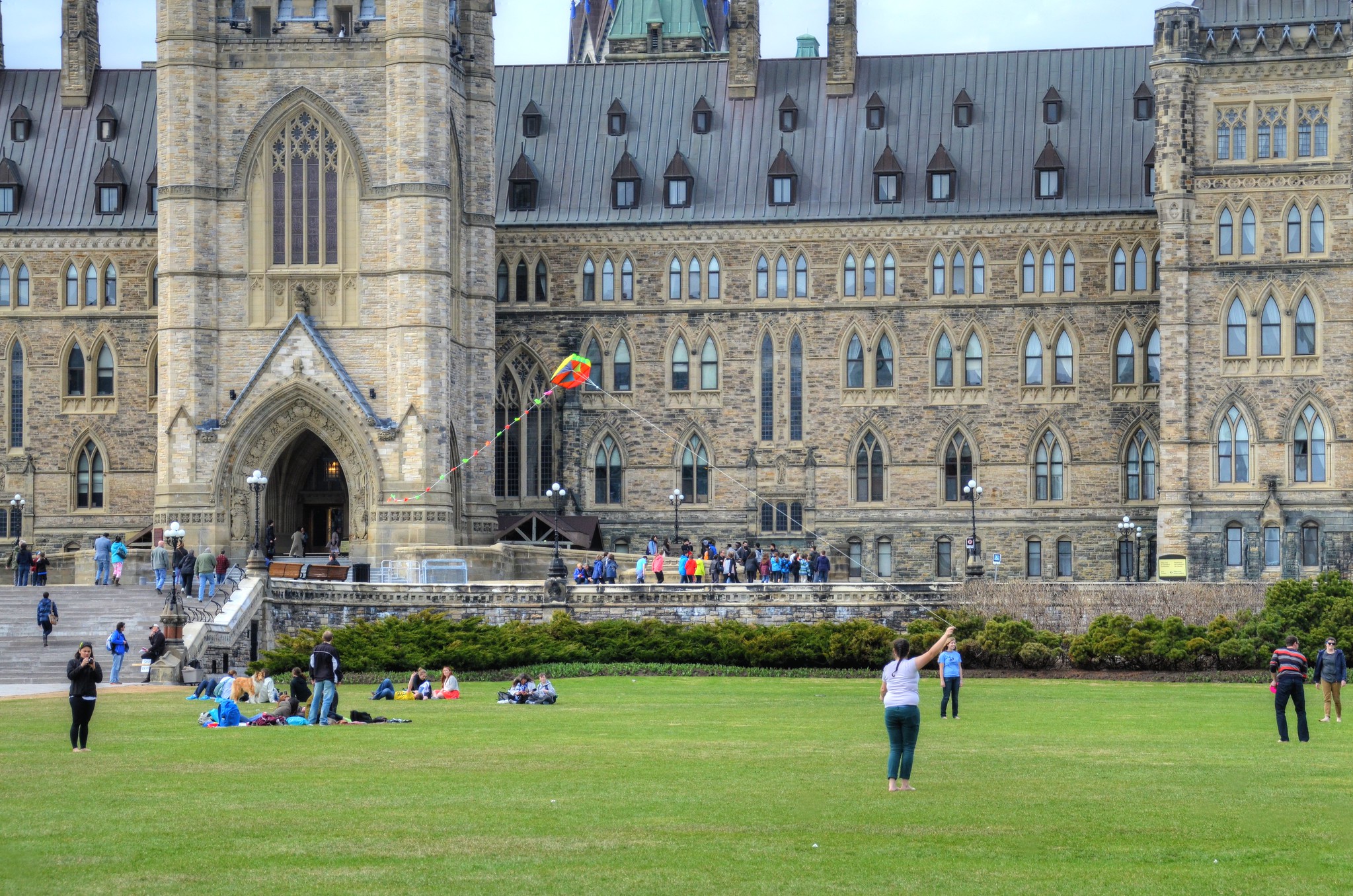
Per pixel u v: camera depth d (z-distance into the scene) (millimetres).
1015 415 127125
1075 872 32406
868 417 128500
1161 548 116438
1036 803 39281
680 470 130000
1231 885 31469
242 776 43344
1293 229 115938
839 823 36750
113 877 31547
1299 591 87250
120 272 129625
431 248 111125
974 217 127438
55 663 79812
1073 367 126750
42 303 129875
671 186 130750
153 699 66562
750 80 133750
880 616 93438
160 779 42719
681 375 130250
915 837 35312
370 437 110312
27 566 101812
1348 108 115125
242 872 32062
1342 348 115438
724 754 48125
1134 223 126125
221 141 112812
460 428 116750
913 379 128000
